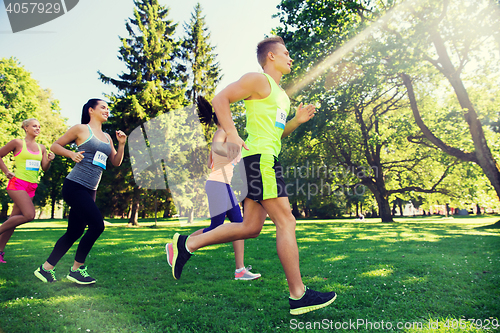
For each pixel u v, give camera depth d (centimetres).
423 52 1324
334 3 1546
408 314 196
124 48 2003
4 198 2292
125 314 195
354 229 1074
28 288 259
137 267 357
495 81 1617
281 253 188
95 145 286
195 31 2367
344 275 301
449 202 2242
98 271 334
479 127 1392
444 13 1343
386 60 1431
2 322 180
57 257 284
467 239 647
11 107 2222
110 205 1877
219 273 325
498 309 202
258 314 198
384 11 1484
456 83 1412
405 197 2519
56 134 2783
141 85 1889
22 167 385
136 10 2105
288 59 215
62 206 3512
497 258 388
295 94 1554
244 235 212
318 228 1173
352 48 1436
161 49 2070
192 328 175
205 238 220
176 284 277
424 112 1878
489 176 1361
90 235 272
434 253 440
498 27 1267
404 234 802
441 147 1506
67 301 222
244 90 190
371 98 1733
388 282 271
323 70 1473
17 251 486
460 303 216
